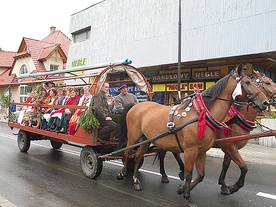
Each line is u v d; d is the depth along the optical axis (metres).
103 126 6.54
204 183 6.50
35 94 9.24
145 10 18.28
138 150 6.12
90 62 22.97
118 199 5.30
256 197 5.54
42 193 5.55
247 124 5.69
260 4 12.98
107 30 21.30
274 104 5.43
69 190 5.79
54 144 10.72
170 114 5.29
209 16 14.87
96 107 6.36
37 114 9.09
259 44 13.04
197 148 4.88
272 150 11.05
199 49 15.30
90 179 6.65
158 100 20.11
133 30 19.12
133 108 6.31
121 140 6.51
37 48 32.56
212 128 4.84
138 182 5.97
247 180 6.80
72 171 7.38
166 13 16.98
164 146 5.44
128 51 19.50
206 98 5.04
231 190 5.50
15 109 10.95
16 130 17.61
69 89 8.37
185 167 4.96
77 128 7.03
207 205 5.08
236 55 13.85
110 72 6.84
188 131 4.88
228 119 5.68
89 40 23.14
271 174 7.44
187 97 5.46
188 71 18.14
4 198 5.05
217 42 14.57
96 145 6.46
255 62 15.78
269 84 5.50
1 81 34.78
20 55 32.50
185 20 15.92
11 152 9.91
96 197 5.39
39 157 9.13
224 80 4.95
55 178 6.67
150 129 5.65
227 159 5.77
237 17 13.80
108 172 7.38
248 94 4.87
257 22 13.09
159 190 5.89
